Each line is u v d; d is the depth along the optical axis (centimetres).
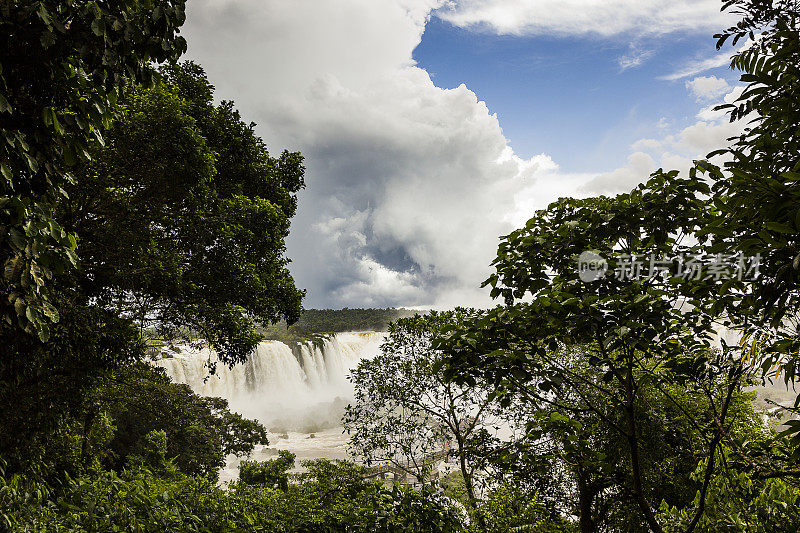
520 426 961
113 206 961
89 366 836
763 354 291
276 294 1352
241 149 1391
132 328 1021
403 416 1191
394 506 565
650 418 734
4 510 350
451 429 1055
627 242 364
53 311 354
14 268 320
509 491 751
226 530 525
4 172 313
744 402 632
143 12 352
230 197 1316
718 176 325
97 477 481
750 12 298
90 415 1495
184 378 4909
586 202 395
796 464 306
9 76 334
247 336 1233
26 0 310
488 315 362
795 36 268
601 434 757
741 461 358
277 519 575
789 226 204
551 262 383
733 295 281
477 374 371
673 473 795
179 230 1095
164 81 1216
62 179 385
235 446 2816
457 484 934
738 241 242
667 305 322
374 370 1201
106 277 960
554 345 347
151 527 410
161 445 2116
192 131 941
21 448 670
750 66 296
